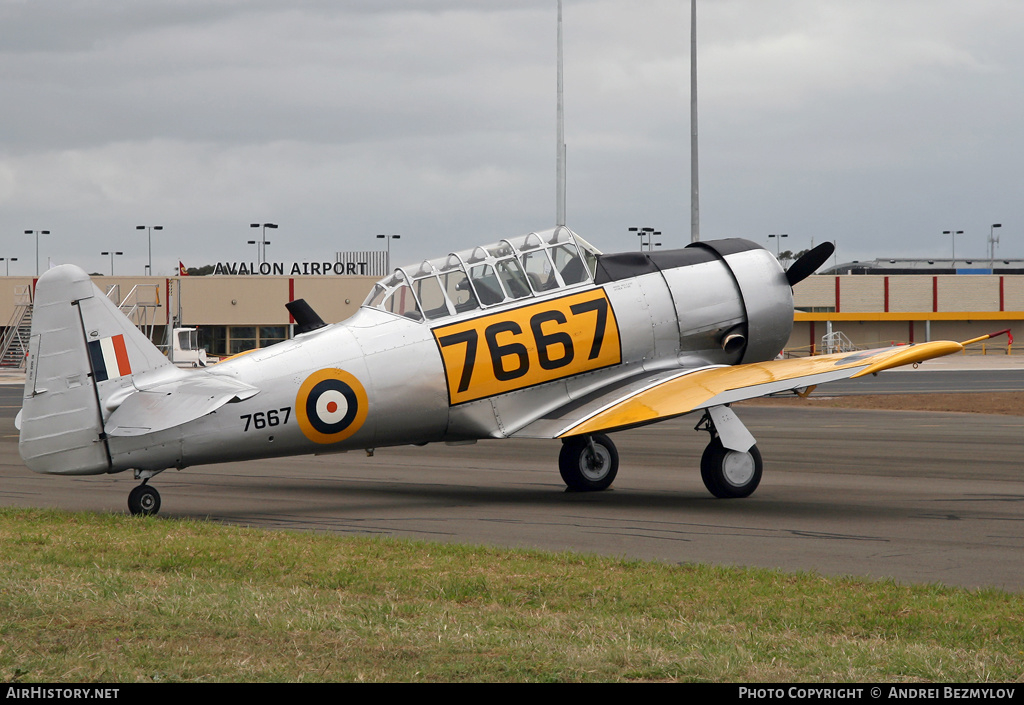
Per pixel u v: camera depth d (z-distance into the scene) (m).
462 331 36.66
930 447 57.28
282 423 33.78
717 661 15.94
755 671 15.52
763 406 96.62
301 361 34.22
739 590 21.33
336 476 45.53
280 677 15.15
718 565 24.83
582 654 16.25
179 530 28.69
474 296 37.31
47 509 33.25
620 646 16.69
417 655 16.20
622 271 39.84
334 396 34.47
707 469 37.94
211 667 15.58
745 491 38.06
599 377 39.00
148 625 17.72
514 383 37.34
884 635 17.92
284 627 17.61
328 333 35.34
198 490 40.69
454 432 37.25
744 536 29.31
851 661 15.99
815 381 34.59
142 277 191.12
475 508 35.50
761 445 59.00
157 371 31.77
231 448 33.06
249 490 40.72
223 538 27.28
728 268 41.50
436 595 20.98
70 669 15.42
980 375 152.12
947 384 129.75
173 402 30.92
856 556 26.20
